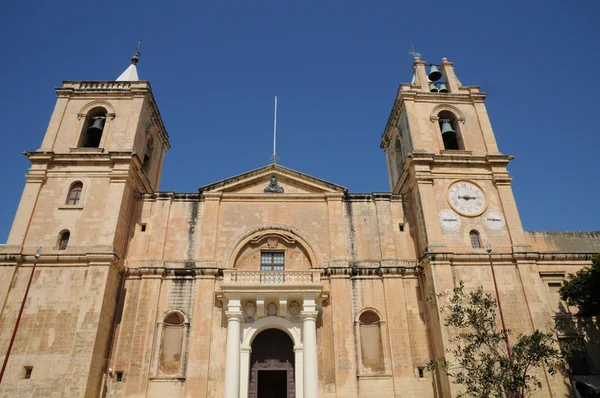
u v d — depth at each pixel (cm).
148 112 3222
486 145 2997
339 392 2308
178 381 2322
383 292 2602
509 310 2434
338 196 2891
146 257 2652
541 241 2842
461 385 2180
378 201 2912
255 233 2773
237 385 2270
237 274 2556
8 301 2323
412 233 2819
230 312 2400
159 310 2497
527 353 1834
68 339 2252
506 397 1853
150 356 2362
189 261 2652
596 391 2234
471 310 1970
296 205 2880
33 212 2592
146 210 2811
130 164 2750
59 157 2759
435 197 2766
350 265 2673
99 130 3041
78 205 2627
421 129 3050
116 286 2519
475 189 2820
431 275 2473
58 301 2334
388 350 2450
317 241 2756
